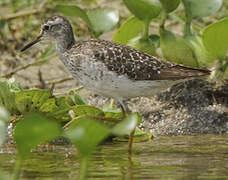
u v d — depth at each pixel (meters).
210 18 16.91
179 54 12.84
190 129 12.29
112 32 17.31
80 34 17.16
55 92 14.20
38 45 14.91
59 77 15.07
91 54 11.21
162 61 11.55
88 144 6.99
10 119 11.59
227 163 9.48
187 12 13.51
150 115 12.88
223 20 12.30
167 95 13.52
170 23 16.59
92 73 11.24
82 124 7.01
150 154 10.24
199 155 10.09
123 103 11.55
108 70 11.15
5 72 15.28
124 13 17.55
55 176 8.70
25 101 11.40
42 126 6.94
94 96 13.86
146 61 11.36
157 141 11.42
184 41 12.92
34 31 16.89
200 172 8.90
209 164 9.41
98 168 9.21
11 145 10.91
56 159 9.84
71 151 10.49
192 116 12.71
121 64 11.17
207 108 12.95
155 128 12.40
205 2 13.67
